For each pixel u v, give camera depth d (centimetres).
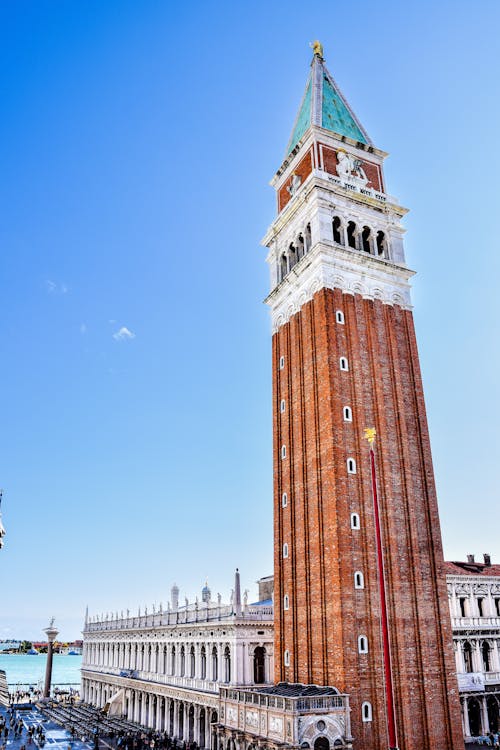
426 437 6669
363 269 7044
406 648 5556
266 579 10350
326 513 5859
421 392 6869
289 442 6819
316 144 7506
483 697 7994
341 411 6181
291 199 7712
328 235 6975
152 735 9275
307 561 6059
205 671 8700
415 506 6241
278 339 7575
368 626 5475
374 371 6619
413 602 5800
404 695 5356
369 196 7519
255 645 7769
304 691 5291
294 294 7312
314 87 8162
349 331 6631
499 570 9612
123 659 12494
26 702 15388
